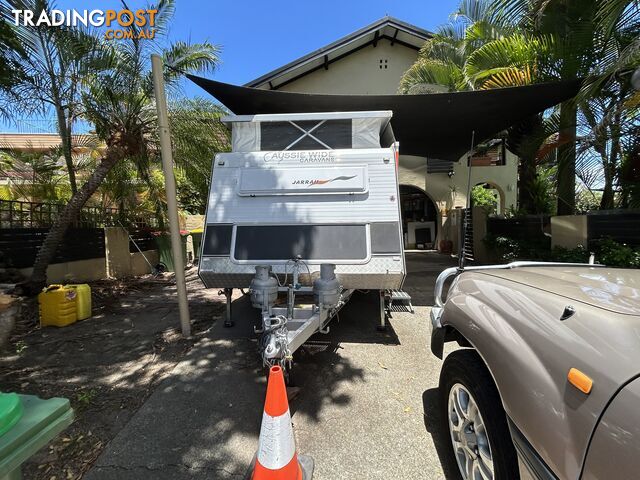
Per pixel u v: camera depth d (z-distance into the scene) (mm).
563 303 1526
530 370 1439
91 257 7992
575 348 1302
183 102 7375
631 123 5441
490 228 10125
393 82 13258
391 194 4000
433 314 2678
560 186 7055
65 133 7230
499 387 1591
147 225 10609
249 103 6750
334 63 13297
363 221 3953
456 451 2066
